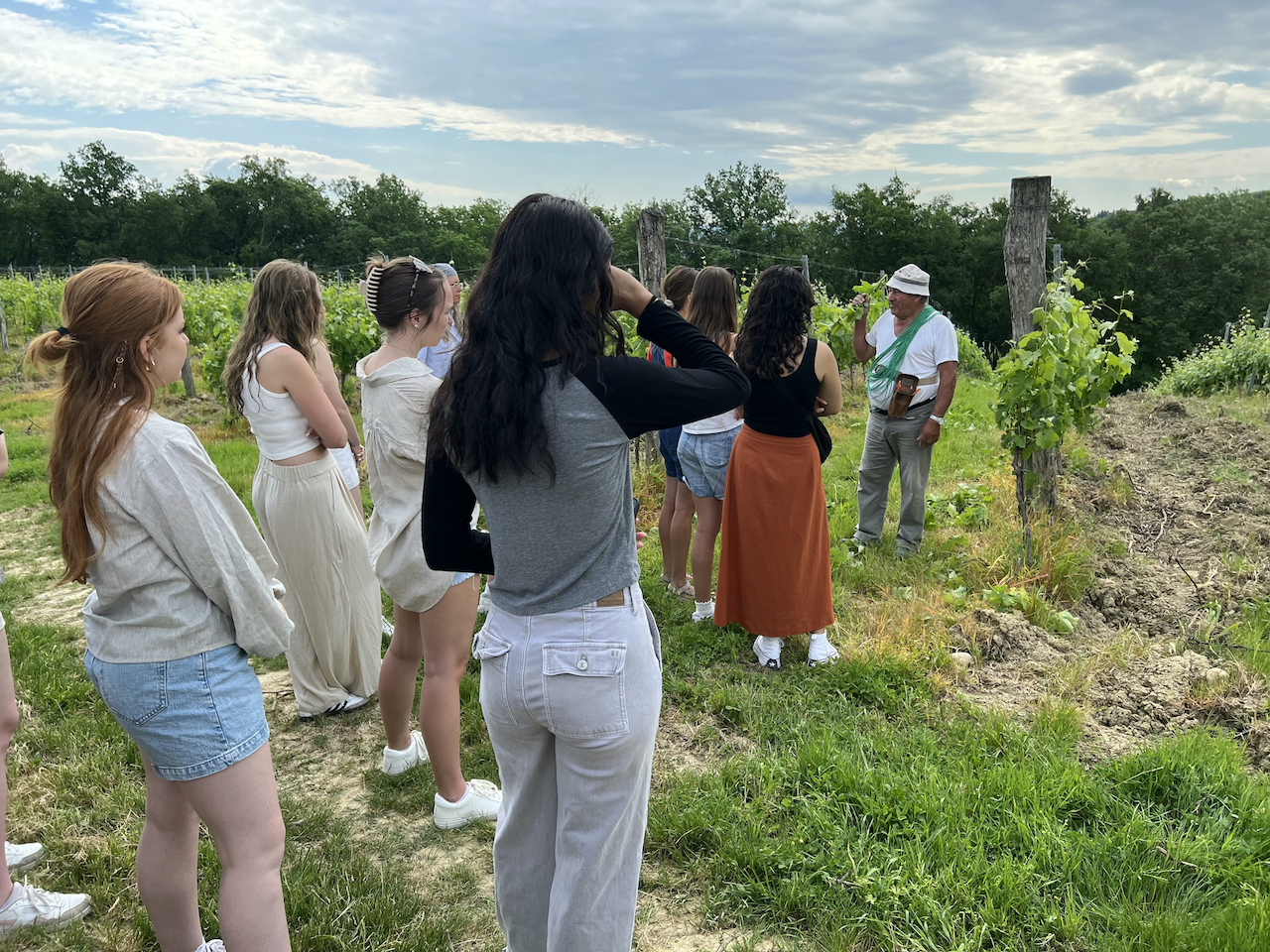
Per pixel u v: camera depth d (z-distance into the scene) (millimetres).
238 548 1772
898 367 5070
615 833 1722
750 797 2896
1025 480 5066
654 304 1687
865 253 62406
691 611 4422
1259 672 3639
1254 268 57969
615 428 1543
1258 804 2693
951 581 4781
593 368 1516
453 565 1825
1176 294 58094
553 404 1512
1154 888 2400
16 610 4777
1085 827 2695
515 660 1643
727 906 2404
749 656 3928
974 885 2400
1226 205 63781
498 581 1669
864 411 11039
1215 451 7496
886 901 2338
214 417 11227
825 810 2732
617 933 1774
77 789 2975
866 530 5488
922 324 5008
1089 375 5461
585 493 1560
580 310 1530
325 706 3516
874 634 4145
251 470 7770
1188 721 3354
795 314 3506
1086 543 5105
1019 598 4406
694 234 76062
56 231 84375
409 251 84438
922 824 2625
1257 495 6055
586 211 1562
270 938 1802
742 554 3799
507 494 1581
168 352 1781
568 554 1601
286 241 88500
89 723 3418
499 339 1500
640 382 1535
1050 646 4070
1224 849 2510
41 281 24062
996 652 3973
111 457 1662
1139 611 4461
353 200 94250
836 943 2230
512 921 1892
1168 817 2729
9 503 6961
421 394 2525
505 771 1808
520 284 1499
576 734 1629
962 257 61250
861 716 3385
